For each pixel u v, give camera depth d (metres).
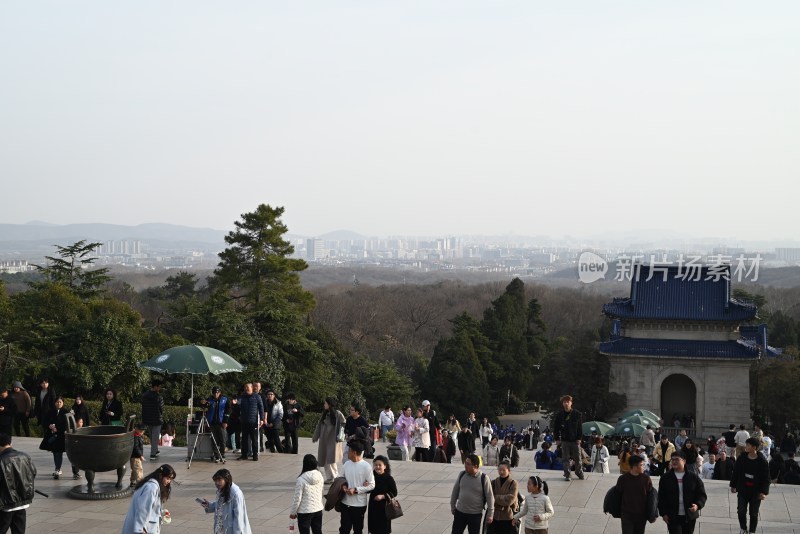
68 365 53.97
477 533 21.34
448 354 111.50
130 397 56.44
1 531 20.34
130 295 160.88
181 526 24.95
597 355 99.50
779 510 27.53
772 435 93.56
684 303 92.62
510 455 36.53
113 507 26.91
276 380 67.56
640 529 21.11
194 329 66.81
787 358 101.75
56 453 30.48
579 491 29.50
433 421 40.12
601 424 57.06
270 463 34.06
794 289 197.88
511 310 131.25
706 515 26.81
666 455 34.81
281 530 24.66
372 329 152.75
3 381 52.72
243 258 89.12
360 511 21.88
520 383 124.69
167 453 35.88
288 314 74.12
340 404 82.50
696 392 88.94
